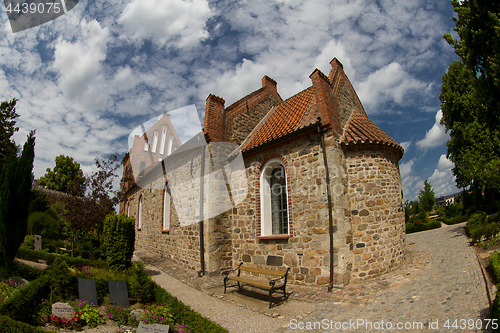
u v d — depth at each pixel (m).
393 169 9.41
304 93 12.70
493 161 13.50
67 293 6.64
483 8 11.02
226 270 10.41
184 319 5.38
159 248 14.99
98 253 15.45
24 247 13.56
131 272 9.36
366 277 8.01
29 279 8.25
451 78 21.17
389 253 8.66
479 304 5.36
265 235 9.63
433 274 7.92
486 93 11.98
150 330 5.13
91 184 14.41
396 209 9.20
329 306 6.42
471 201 27.66
